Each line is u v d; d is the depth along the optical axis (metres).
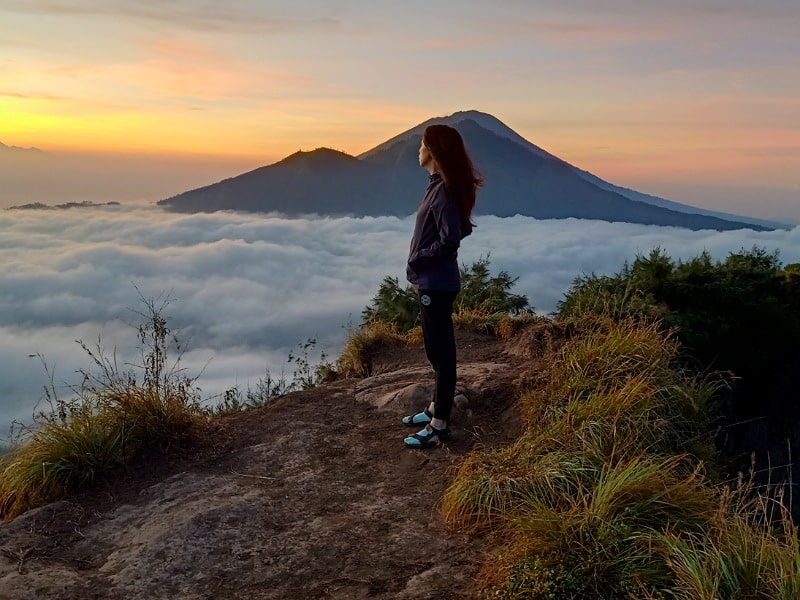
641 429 3.30
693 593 2.05
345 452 3.66
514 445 3.31
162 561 2.64
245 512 3.00
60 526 2.99
